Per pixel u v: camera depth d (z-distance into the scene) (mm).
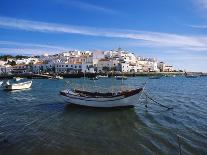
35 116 27109
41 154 16266
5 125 23188
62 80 105500
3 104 36062
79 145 17766
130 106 30453
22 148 17234
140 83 89000
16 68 165250
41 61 178375
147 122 24109
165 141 18297
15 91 56156
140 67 183125
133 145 17625
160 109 30812
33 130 21484
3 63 180000
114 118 26062
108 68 162000
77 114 28047
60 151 16750
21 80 107750
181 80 116000
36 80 106188
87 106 31188
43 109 31359
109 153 16344
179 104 35062
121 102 29781
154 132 20594
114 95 29672
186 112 28766
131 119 25516
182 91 56312
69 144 18000
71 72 140750
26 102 37875
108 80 107062
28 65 165375
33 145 17766
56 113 28703
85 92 33312
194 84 84312
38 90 58000
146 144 17766
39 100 39938
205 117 25875
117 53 194500
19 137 19516
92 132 20953
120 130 21484
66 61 161250
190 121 24109
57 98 42125
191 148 16828
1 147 17391
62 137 19578
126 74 144625
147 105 33844
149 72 163375
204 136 19219
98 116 27062
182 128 21547
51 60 175750
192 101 38375
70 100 32562
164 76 159125
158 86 73312
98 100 30266
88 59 164125
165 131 20812
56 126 22906
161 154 15938
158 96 45625
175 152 16219
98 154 16219
